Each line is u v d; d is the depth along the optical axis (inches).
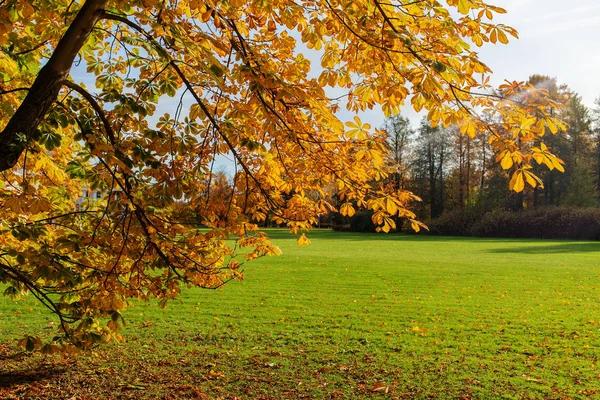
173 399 208.2
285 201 160.6
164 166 140.1
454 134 2134.6
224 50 125.1
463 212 2058.3
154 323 360.2
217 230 136.3
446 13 114.0
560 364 259.3
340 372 248.1
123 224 134.5
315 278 616.7
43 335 317.1
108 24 176.6
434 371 248.8
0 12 118.4
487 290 524.1
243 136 144.6
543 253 1031.0
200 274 154.6
